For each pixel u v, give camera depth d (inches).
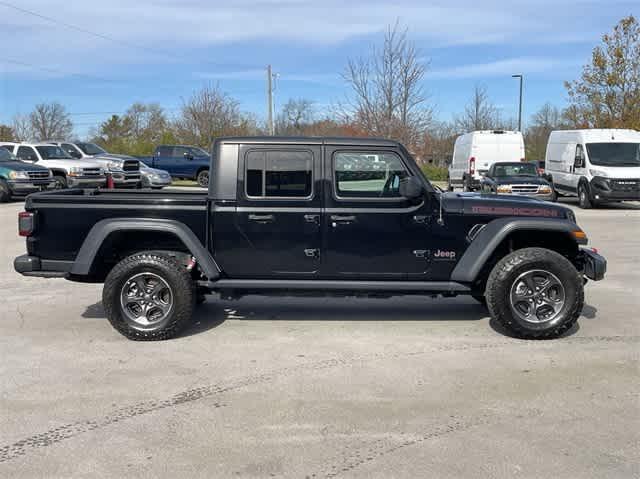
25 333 244.2
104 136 2471.7
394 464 140.3
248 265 239.0
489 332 245.3
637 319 263.4
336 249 237.8
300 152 235.8
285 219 235.6
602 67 1135.6
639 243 482.3
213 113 1630.2
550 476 134.8
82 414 167.9
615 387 186.2
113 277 229.5
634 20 1109.1
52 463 141.4
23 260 236.8
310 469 138.3
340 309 283.0
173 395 181.0
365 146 235.8
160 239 248.5
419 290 238.7
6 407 172.6
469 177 969.5
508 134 960.3
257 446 149.1
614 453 145.2
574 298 229.6
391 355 216.7
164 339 233.9
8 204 775.7
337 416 166.1
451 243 237.5
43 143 893.2
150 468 138.9
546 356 215.0
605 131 804.6
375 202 235.8
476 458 143.0
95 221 234.5
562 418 164.6
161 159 1111.0
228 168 236.1
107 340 235.0
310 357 214.7
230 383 190.2
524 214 237.1
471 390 184.1
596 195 767.1
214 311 279.9
